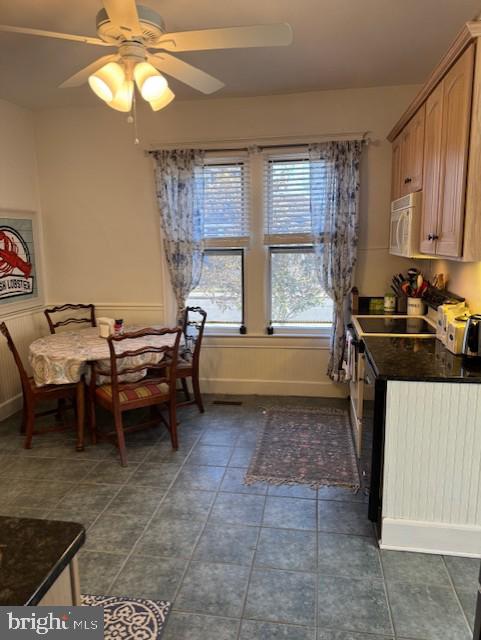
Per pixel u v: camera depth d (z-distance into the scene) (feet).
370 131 12.36
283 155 12.85
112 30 6.21
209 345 14.21
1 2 7.52
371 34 8.83
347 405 13.20
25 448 10.91
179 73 7.50
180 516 8.23
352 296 12.69
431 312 10.98
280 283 13.80
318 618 5.99
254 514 8.26
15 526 3.29
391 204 12.26
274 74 10.97
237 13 7.93
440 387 6.75
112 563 7.06
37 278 14.24
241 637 5.73
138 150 13.52
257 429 11.76
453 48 6.68
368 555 7.16
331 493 8.88
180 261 13.51
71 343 11.36
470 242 6.59
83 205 14.08
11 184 13.04
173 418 10.71
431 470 7.00
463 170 6.60
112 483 9.36
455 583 6.57
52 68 10.33
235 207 13.37
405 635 5.73
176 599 6.34
